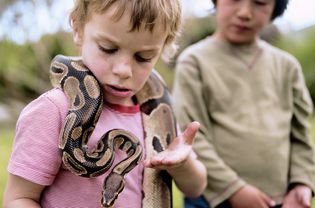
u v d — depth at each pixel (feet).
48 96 2.23
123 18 2.04
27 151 2.14
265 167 3.63
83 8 2.18
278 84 3.88
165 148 2.59
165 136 2.67
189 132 2.42
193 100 3.67
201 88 3.69
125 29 2.05
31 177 2.12
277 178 3.67
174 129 2.78
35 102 2.23
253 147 3.61
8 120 14.40
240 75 3.76
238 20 3.71
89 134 2.23
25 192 2.17
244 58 3.81
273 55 3.96
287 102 3.89
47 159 2.15
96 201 2.21
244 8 3.68
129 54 2.12
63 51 13.26
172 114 2.84
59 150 2.15
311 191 3.86
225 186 3.51
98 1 2.08
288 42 17.22
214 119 3.69
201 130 3.64
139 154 2.30
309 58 16.92
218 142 3.66
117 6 2.03
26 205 2.14
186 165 2.57
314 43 17.28
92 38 2.15
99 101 2.23
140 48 2.11
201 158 3.55
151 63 2.20
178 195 6.49
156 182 2.51
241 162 3.61
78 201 2.19
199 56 3.77
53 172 2.18
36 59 13.56
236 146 3.62
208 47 3.84
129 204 2.31
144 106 2.68
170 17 2.14
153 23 2.07
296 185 3.85
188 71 3.73
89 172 2.15
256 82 3.77
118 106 2.37
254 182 3.63
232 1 3.72
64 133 2.15
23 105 15.01
